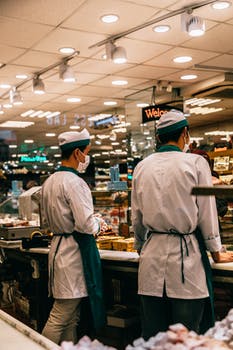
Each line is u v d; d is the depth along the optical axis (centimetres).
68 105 969
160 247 227
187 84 818
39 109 999
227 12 466
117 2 429
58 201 290
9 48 561
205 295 222
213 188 153
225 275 239
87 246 290
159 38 543
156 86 820
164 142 244
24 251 364
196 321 221
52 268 293
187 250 223
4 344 157
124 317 319
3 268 500
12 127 1245
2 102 908
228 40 561
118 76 731
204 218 224
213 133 1321
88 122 1198
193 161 228
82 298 311
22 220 501
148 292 228
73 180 290
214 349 118
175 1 433
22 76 704
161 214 225
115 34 523
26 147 1709
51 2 420
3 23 471
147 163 240
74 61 634
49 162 2002
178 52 606
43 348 151
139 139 863
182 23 454
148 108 784
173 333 126
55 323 288
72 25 486
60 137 306
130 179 874
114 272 320
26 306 429
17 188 761
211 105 1000
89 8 440
